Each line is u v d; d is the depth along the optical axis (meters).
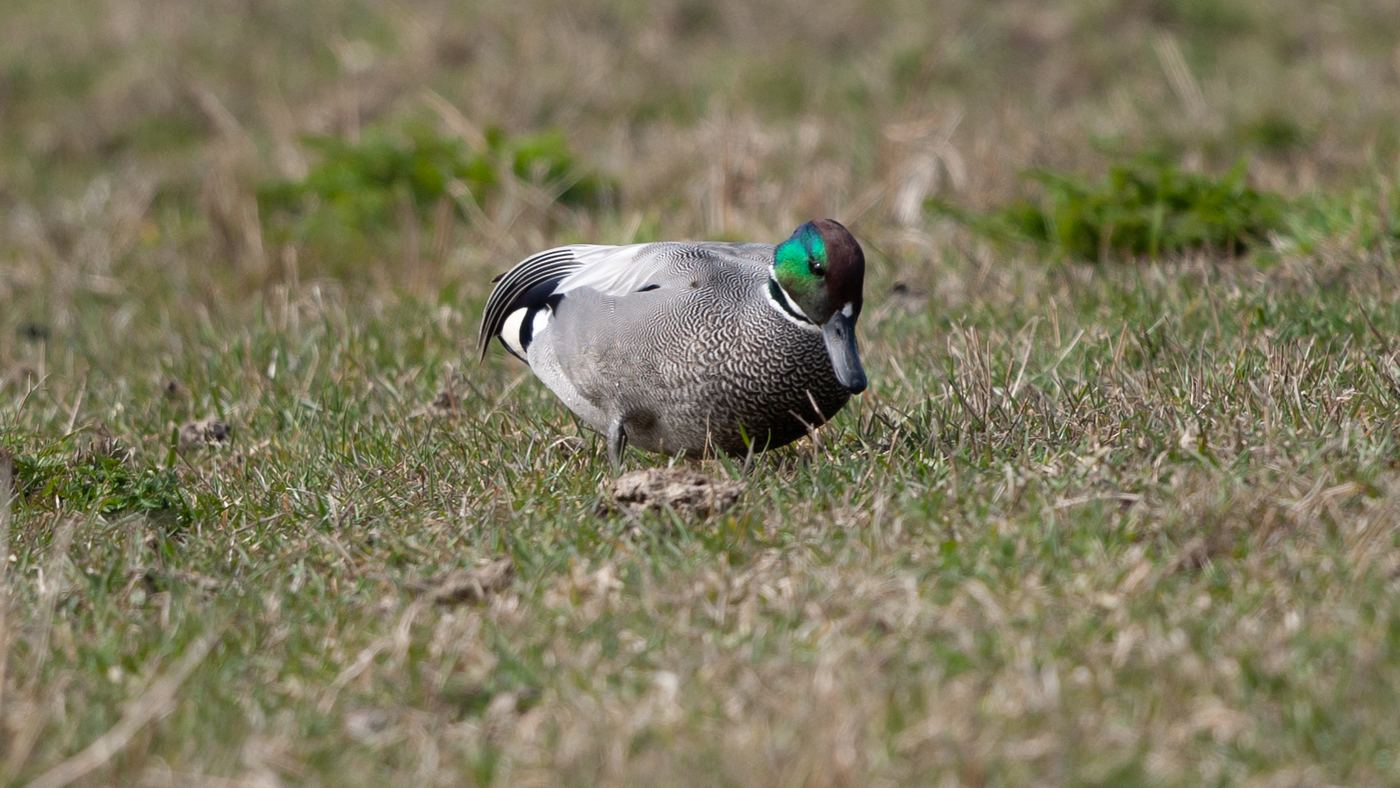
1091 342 11.41
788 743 6.43
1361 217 13.54
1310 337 11.07
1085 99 21.62
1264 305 11.72
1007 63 23.16
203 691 7.26
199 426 11.70
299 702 7.21
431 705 7.15
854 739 6.43
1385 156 16.95
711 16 25.31
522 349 10.52
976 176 17.55
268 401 12.24
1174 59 21.42
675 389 9.47
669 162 19.06
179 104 23.83
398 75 23.52
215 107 21.58
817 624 7.44
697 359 9.34
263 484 10.21
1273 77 21.45
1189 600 7.40
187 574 8.62
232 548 9.12
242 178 20.06
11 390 13.72
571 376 9.97
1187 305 12.20
